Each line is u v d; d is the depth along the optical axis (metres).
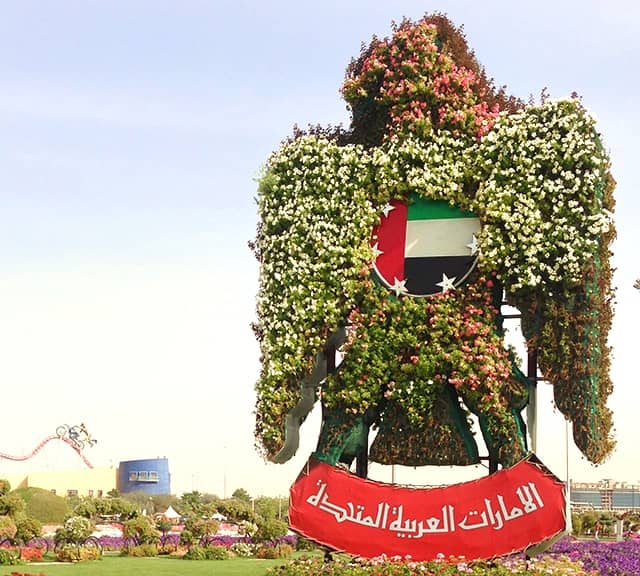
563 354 17.34
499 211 17.67
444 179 18.27
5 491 46.47
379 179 18.55
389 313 18.03
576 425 17.33
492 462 17.77
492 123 18.55
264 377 18.50
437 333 17.69
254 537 37.09
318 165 18.97
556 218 17.50
